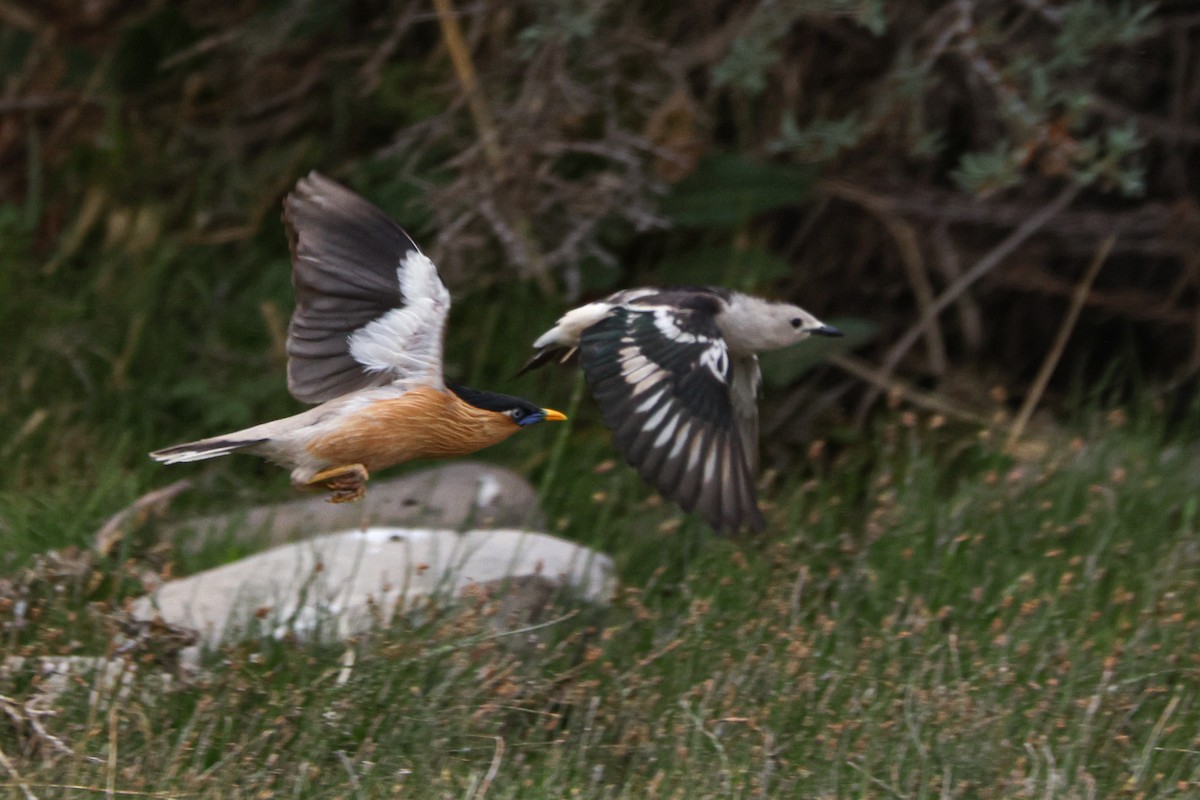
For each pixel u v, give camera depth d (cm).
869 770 782
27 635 873
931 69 1311
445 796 729
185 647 855
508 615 906
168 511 1132
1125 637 959
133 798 705
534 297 1291
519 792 757
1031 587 988
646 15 1297
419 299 727
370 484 1141
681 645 901
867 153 1335
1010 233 1384
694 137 1217
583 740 801
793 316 909
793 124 1152
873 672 877
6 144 1413
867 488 1225
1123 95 1394
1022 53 1212
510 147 1201
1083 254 1391
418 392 724
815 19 1267
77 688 798
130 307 1292
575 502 1154
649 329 822
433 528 1048
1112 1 1341
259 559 975
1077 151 1101
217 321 1302
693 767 777
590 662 877
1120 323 1431
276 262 1320
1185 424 1276
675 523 1049
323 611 874
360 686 807
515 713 841
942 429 1309
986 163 1099
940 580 1018
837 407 1335
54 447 1172
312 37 1394
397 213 1298
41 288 1306
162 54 1435
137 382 1246
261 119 1417
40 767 735
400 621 852
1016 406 1412
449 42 1238
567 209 1216
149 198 1406
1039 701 851
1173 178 1402
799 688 855
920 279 1327
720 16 1328
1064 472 1173
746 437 943
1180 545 1066
